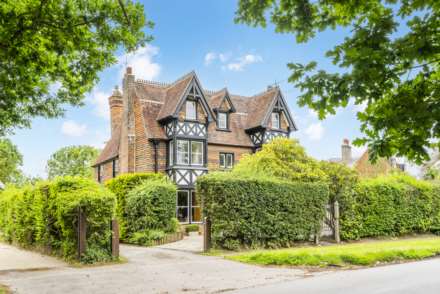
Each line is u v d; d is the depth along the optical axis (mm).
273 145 18219
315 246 15680
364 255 11711
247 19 4723
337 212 17172
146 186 18312
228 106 29516
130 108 27609
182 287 8375
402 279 8953
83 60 9188
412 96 3777
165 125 26766
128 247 16344
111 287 8367
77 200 11625
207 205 14398
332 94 3738
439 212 21094
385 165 35906
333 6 4250
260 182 15047
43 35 8180
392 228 19031
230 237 14391
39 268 10750
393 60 3551
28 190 15805
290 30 4492
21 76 8914
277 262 11297
